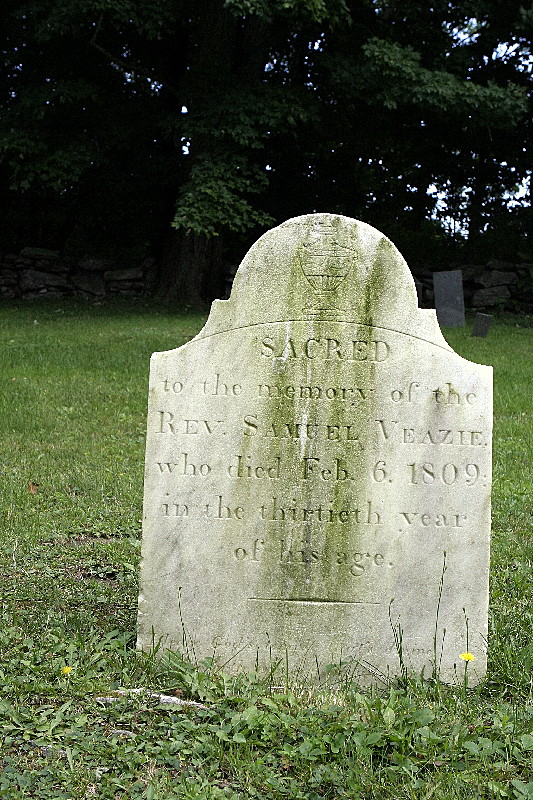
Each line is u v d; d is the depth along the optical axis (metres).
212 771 3.61
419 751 3.69
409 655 4.57
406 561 4.57
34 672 4.28
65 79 19.83
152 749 3.71
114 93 20.73
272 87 19.22
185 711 4.01
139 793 3.46
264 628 4.59
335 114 21.83
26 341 14.33
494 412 10.61
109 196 22.77
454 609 4.55
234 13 16.94
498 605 5.36
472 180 24.45
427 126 22.34
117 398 10.66
